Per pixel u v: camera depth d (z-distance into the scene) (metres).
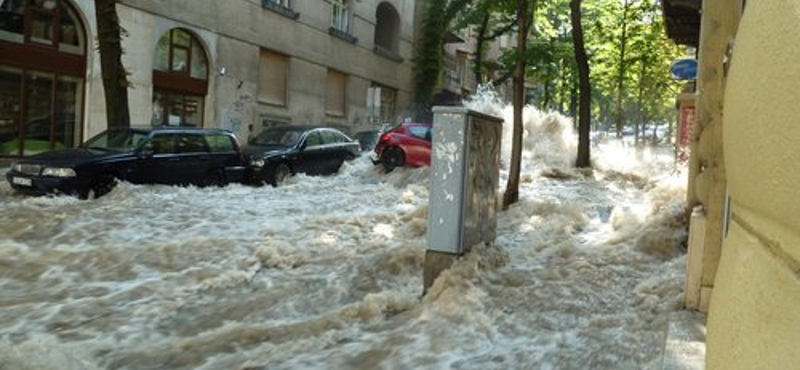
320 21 31.80
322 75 32.25
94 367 4.75
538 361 4.61
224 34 25.77
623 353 4.62
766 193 1.40
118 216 10.27
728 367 1.62
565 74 32.47
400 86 39.75
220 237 8.96
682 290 5.76
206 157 14.77
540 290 6.32
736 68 1.79
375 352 4.96
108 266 7.61
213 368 4.76
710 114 5.14
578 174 16.78
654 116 47.03
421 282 7.07
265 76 28.70
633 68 31.08
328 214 11.27
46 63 19.89
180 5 23.61
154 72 22.84
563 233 9.02
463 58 48.81
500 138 7.63
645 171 17.38
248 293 6.87
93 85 21.05
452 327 5.39
